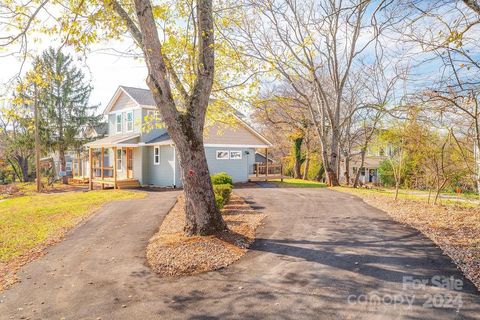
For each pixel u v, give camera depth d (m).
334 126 21.73
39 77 7.60
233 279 5.72
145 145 22.61
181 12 8.73
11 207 14.82
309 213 11.16
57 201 16.25
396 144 14.25
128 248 7.88
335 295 4.93
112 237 8.96
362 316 4.29
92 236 9.17
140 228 9.80
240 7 9.68
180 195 16.47
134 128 23.67
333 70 21.64
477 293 4.78
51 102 28.70
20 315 4.77
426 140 13.16
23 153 36.38
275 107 26.41
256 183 23.81
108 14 7.68
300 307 4.61
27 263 7.12
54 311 4.85
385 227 8.90
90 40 6.77
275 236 8.27
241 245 7.47
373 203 13.09
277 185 22.31
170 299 5.07
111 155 27.08
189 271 6.16
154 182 22.95
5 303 5.20
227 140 23.31
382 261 6.26
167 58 8.05
